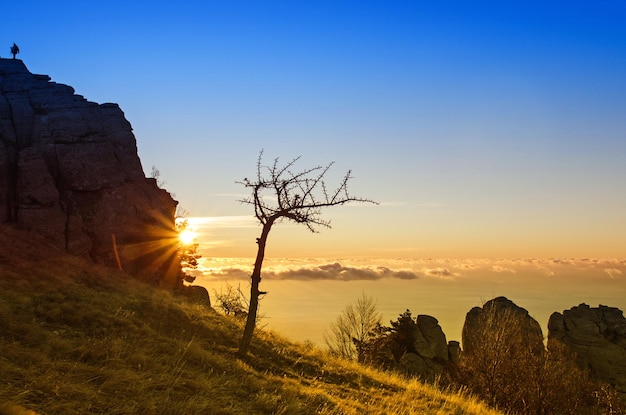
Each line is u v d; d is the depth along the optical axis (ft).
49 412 26.14
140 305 61.36
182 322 60.75
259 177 58.70
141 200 104.73
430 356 171.63
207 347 54.29
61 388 29.37
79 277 71.46
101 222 91.97
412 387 60.90
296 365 58.80
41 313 47.32
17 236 76.23
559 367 97.19
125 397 31.07
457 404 56.54
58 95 103.50
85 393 29.76
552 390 90.38
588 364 176.86
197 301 94.58
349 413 40.70
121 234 95.81
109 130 104.99
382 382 61.52
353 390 51.98
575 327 185.88
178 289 107.04
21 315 44.75
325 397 44.11
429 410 49.49
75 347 39.04
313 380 52.21
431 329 179.11
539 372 90.84
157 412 29.94
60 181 91.81
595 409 95.50
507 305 162.81
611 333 187.62
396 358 168.76
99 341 41.88
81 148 95.14
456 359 183.01
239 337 62.95
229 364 47.34
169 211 116.26
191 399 32.78
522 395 89.15
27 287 57.41
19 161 85.05
